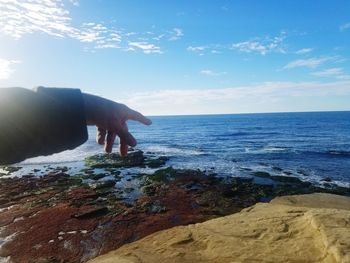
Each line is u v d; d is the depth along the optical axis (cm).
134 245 573
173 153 4506
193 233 582
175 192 2128
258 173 2827
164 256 514
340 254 407
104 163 3400
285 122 14388
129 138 128
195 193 2089
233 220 619
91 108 118
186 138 7369
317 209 581
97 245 1338
